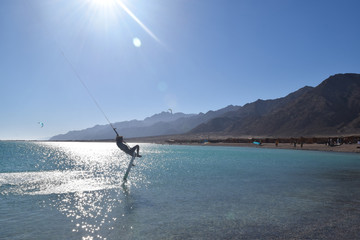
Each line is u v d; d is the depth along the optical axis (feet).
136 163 121.29
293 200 41.24
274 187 52.90
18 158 186.09
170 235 26.11
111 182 61.41
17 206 37.76
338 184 56.39
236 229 27.89
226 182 59.88
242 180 62.85
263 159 137.80
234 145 407.44
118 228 28.35
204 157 160.35
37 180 65.26
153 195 45.52
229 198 42.86
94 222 30.37
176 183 58.85
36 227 28.60
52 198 43.37
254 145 367.66
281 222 30.19
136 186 55.11
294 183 58.03
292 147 280.10
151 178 67.41
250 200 41.29
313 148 247.09
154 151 264.52
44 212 34.73
